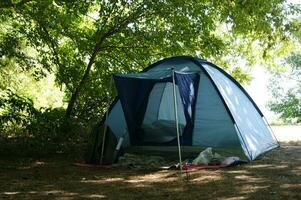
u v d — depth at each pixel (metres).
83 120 12.35
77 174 7.64
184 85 8.73
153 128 9.50
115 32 11.98
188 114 9.06
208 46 12.45
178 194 6.05
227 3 11.86
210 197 5.82
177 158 8.99
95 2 12.20
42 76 12.66
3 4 10.84
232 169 7.89
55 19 11.89
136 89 8.92
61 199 5.81
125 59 12.74
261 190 6.15
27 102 10.23
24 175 7.45
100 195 6.04
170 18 11.94
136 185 6.70
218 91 9.07
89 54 12.36
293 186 6.36
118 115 9.84
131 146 9.62
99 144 8.69
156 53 12.58
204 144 9.18
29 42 12.21
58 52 12.39
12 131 11.66
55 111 11.63
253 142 9.33
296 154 9.60
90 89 12.45
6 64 13.88
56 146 10.86
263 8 11.82
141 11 11.81
